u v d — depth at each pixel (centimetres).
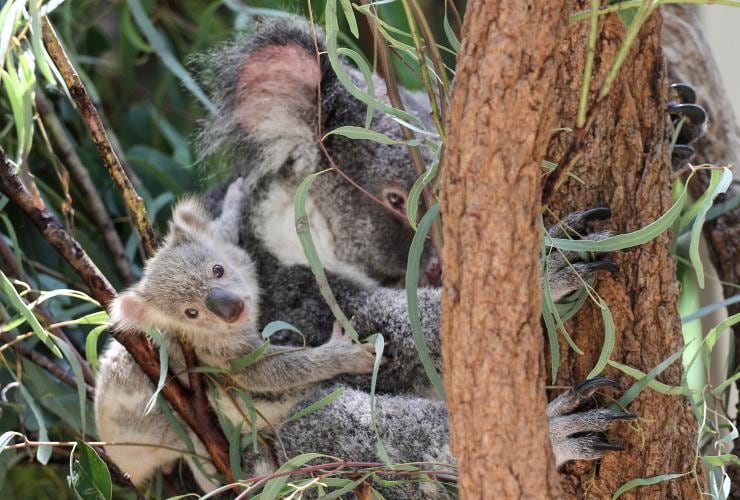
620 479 475
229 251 661
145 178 919
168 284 600
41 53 498
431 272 682
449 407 370
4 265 695
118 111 973
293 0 855
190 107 977
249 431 613
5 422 733
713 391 518
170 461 655
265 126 671
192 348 593
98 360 663
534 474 363
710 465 504
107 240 810
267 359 596
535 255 356
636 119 482
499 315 354
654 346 474
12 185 580
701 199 534
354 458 576
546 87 343
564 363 486
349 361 596
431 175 461
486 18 345
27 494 812
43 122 806
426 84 446
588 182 482
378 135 468
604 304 448
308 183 489
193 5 1007
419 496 566
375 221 675
